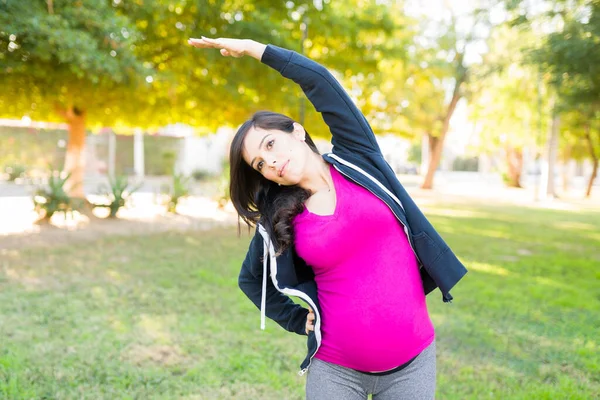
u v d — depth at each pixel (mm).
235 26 11094
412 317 1847
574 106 10562
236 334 5035
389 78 24297
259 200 2072
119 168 33219
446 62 24844
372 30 14602
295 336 5043
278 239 1877
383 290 1816
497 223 15414
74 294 6355
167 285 6918
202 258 8992
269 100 12703
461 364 4387
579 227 14727
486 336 5098
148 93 12617
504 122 29000
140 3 10320
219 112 14383
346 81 18062
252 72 11719
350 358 1846
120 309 5762
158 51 11859
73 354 4395
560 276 8070
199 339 4855
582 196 30281
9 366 4074
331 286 1881
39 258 8625
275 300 2117
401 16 23609
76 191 14352
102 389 3768
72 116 14070
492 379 4078
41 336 4812
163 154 33719
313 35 13312
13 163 27344
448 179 49219
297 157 1920
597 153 31719
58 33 7711
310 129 15461
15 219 13555
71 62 8320
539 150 28297
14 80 10500
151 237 11359
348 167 1890
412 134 26906
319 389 1898
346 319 1832
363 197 1822
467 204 22453
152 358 4371
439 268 1895
